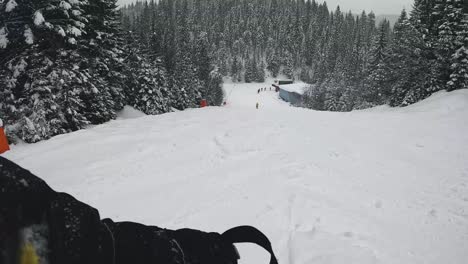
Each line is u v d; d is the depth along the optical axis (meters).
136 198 5.58
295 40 161.25
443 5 26.66
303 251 3.88
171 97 40.94
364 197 5.85
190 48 75.19
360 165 7.63
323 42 157.75
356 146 9.16
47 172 6.83
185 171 6.94
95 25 22.03
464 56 23.19
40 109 14.22
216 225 4.62
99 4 22.00
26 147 8.94
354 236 4.41
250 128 10.68
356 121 13.06
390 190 6.25
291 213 4.98
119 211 5.10
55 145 8.83
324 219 4.84
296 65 155.62
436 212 5.42
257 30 162.38
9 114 14.00
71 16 16.55
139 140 9.23
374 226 4.78
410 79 28.00
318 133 10.45
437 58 26.42
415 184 6.64
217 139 9.27
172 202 5.40
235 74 142.12
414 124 12.63
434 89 26.14
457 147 9.45
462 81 23.20
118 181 6.38
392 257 4.03
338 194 5.89
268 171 6.90
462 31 23.47
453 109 15.43
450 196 6.13
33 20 14.18
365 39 146.50
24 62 14.40
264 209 5.11
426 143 9.85
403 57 28.52
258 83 141.25
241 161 7.58
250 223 4.66
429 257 4.15
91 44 20.67
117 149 8.40
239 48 158.12
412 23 29.73
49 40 15.43
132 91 30.16
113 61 24.97
